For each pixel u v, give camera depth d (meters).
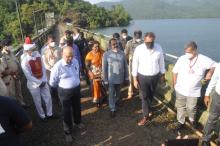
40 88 6.79
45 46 7.71
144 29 110.69
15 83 7.45
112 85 6.87
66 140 5.95
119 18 116.69
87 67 7.61
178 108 6.05
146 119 6.50
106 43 13.34
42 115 6.89
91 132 6.29
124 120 6.78
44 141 6.00
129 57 8.00
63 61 5.61
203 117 6.02
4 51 6.82
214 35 76.88
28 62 6.46
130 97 8.11
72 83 5.68
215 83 4.92
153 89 6.40
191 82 5.67
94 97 7.60
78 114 6.29
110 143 5.80
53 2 99.50
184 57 5.72
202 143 5.23
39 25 53.22
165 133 6.04
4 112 2.96
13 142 3.02
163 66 6.32
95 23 103.31
